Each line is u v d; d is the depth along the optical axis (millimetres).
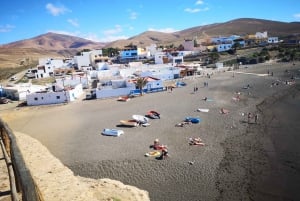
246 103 64000
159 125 49406
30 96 73500
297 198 25781
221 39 195625
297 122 48188
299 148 36781
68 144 42375
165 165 33344
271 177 29641
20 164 7391
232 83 88562
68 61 151125
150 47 173625
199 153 36406
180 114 56062
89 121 54844
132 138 43406
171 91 81688
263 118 51531
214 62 134750
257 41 179000
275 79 91000
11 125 55625
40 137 46750
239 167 32094
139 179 30422
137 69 109125
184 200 26125
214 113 55906
